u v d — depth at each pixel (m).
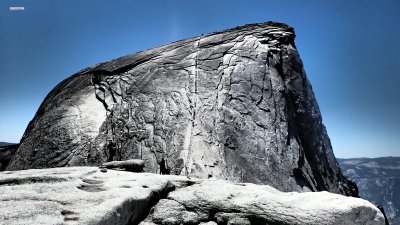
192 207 7.34
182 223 6.91
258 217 6.69
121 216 5.98
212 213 7.13
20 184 7.06
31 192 6.28
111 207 5.73
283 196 7.08
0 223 4.59
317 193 7.09
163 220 6.90
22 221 4.73
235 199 7.18
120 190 7.02
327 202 6.55
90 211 5.45
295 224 6.23
